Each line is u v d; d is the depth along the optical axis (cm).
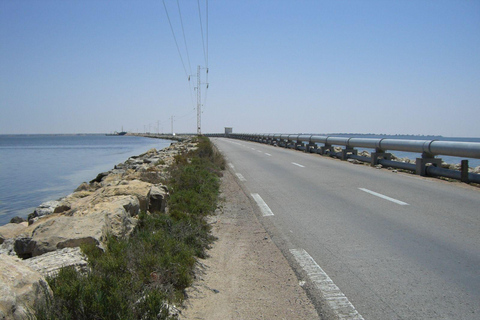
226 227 786
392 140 1661
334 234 681
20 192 1930
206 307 425
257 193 1150
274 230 732
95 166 3375
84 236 485
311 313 404
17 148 7500
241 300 442
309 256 575
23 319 290
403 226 714
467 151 1201
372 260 545
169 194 952
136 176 1214
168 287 432
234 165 2016
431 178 1348
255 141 5953
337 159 2234
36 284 323
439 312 391
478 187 1141
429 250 577
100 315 332
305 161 2106
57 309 323
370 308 406
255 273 526
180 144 4556
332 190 1131
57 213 758
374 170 1623
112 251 475
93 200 724
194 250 589
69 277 376
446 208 851
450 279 470
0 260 337
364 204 920
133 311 355
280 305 426
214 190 1162
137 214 687
